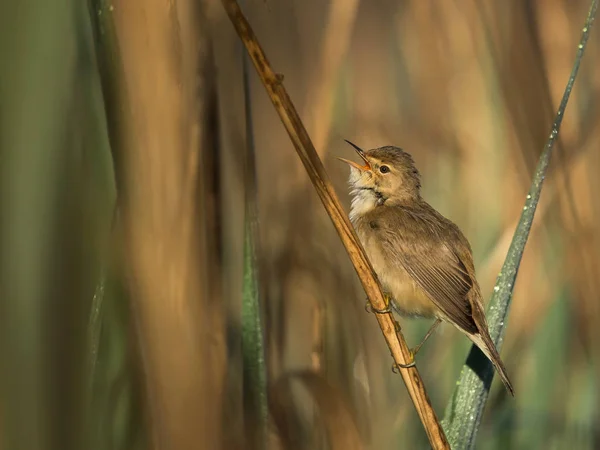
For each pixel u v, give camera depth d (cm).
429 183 1148
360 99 1188
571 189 966
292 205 918
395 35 1254
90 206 468
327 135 885
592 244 958
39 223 446
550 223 1002
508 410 946
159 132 412
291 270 868
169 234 421
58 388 458
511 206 1069
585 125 1021
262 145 1056
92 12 418
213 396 478
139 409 489
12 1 424
